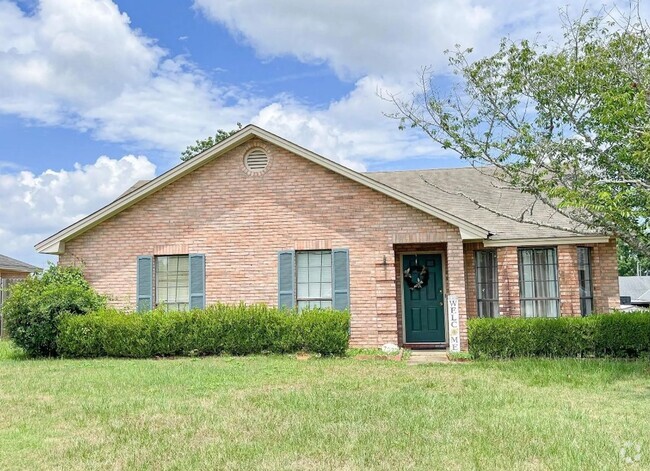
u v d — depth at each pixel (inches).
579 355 543.2
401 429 288.4
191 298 647.1
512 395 370.0
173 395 386.3
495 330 547.5
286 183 649.0
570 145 557.6
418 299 684.1
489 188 760.3
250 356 571.8
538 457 244.5
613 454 246.7
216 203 656.4
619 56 540.4
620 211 446.3
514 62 589.3
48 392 405.1
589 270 636.7
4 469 240.5
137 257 658.2
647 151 439.5
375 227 631.8
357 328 625.9
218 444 268.5
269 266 643.5
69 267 654.5
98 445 271.3
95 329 590.2
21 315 599.2
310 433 283.9
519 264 634.8
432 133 608.4
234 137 645.9
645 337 528.4
